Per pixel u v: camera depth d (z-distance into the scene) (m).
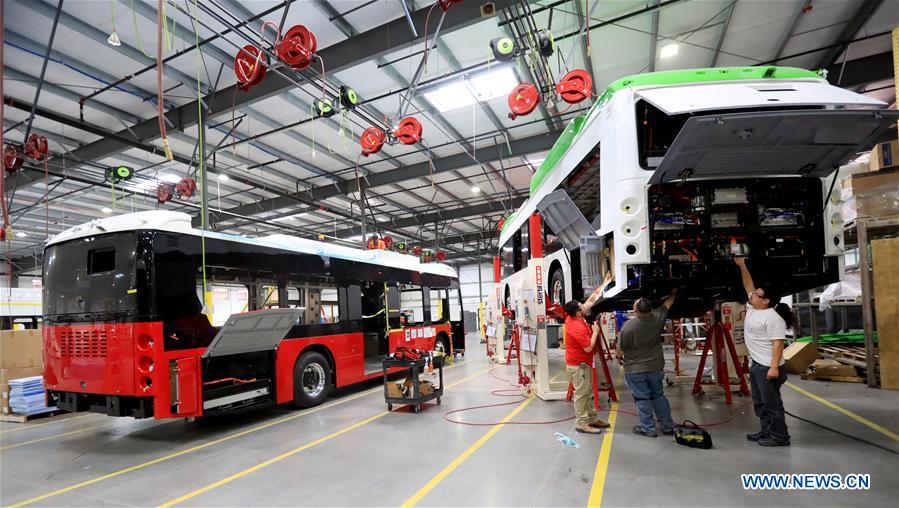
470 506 3.69
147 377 5.68
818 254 4.91
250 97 10.03
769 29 9.53
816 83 4.76
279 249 7.76
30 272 27.36
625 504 3.57
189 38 8.64
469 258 38.97
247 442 5.98
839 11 8.98
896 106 7.18
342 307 9.12
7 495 4.42
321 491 4.16
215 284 6.66
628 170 4.79
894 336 7.44
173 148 13.51
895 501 3.50
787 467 4.23
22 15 7.67
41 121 11.31
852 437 5.04
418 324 12.50
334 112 9.66
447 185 19.64
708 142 4.03
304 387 8.11
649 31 9.39
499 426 6.16
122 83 10.01
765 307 4.91
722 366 7.18
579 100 7.89
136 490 4.43
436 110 12.45
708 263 4.95
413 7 8.40
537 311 7.95
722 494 3.70
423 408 7.53
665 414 5.46
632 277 4.87
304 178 17.50
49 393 6.68
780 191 4.89
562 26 9.16
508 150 14.88
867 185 7.80
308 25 8.67
